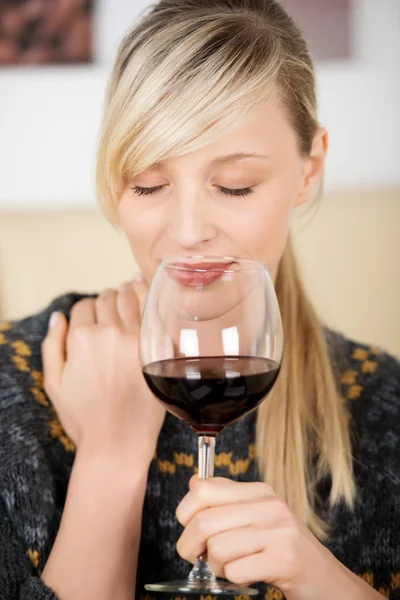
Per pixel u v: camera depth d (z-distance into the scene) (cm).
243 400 109
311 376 163
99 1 319
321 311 204
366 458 161
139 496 133
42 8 320
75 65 320
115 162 139
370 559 158
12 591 134
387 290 301
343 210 306
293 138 144
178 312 109
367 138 320
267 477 155
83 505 131
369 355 174
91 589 126
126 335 139
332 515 156
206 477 113
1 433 148
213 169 135
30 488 145
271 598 148
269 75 135
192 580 109
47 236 297
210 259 109
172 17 139
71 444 153
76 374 140
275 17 151
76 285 295
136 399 137
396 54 318
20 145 323
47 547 143
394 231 304
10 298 293
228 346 109
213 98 131
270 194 140
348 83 319
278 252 147
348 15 316
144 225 142
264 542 110
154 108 132
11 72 321
